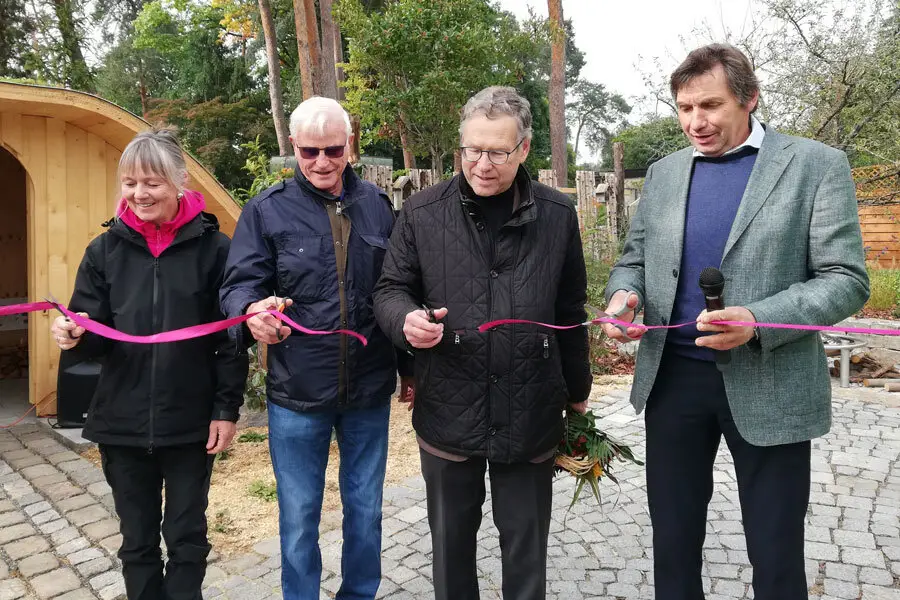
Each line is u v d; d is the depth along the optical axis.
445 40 9.29
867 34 9.97
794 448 2.04
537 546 2.24
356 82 11.09
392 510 3.88
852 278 1.92
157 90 35.78
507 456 2.14
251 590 3.04
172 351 2.32
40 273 5.77
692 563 2.24
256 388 5.40
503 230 2.13
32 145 5.68
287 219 2.41
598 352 7.50
